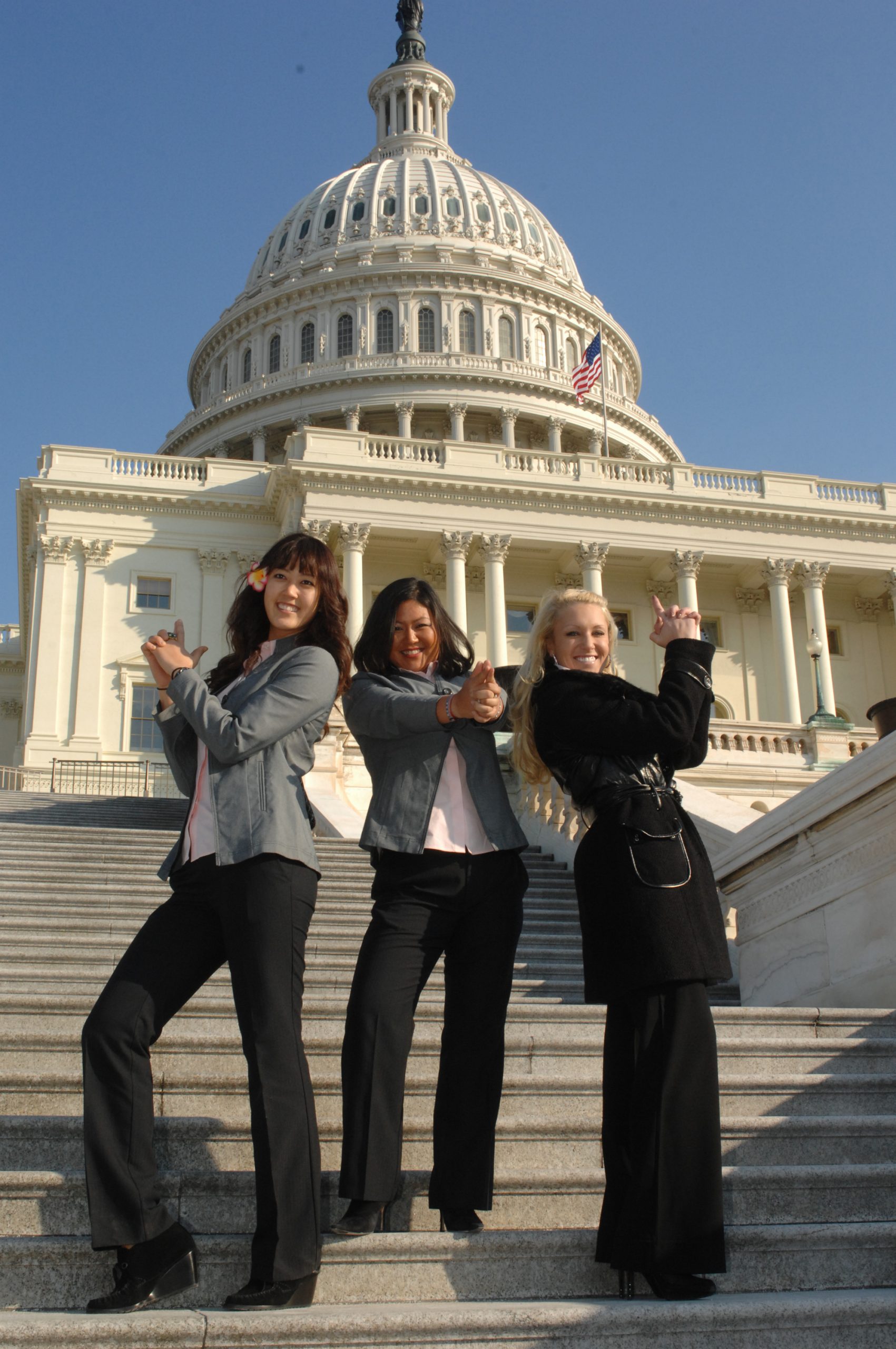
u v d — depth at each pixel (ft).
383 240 259.39
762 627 173.27
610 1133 12.63
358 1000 12.64
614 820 12.94
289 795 12.66
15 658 213.66
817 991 24.40
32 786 123.54
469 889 13.15
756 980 26.86
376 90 325.62
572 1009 18.97
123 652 154.51
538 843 45.88
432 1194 12.69
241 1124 13.65
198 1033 18.29
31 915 31.42
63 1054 16.14
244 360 260.83
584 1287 12.44
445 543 156.76
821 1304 11.48
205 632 157.89
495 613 155.63
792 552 166.91
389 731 13.47
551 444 235.40
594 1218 13.67
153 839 42.14
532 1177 13.55
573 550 162.61
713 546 164.45
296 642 13.85
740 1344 11.21
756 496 169.07
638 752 13.00
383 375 230.68
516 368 239.09
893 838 22.13
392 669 14.56
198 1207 12.66
